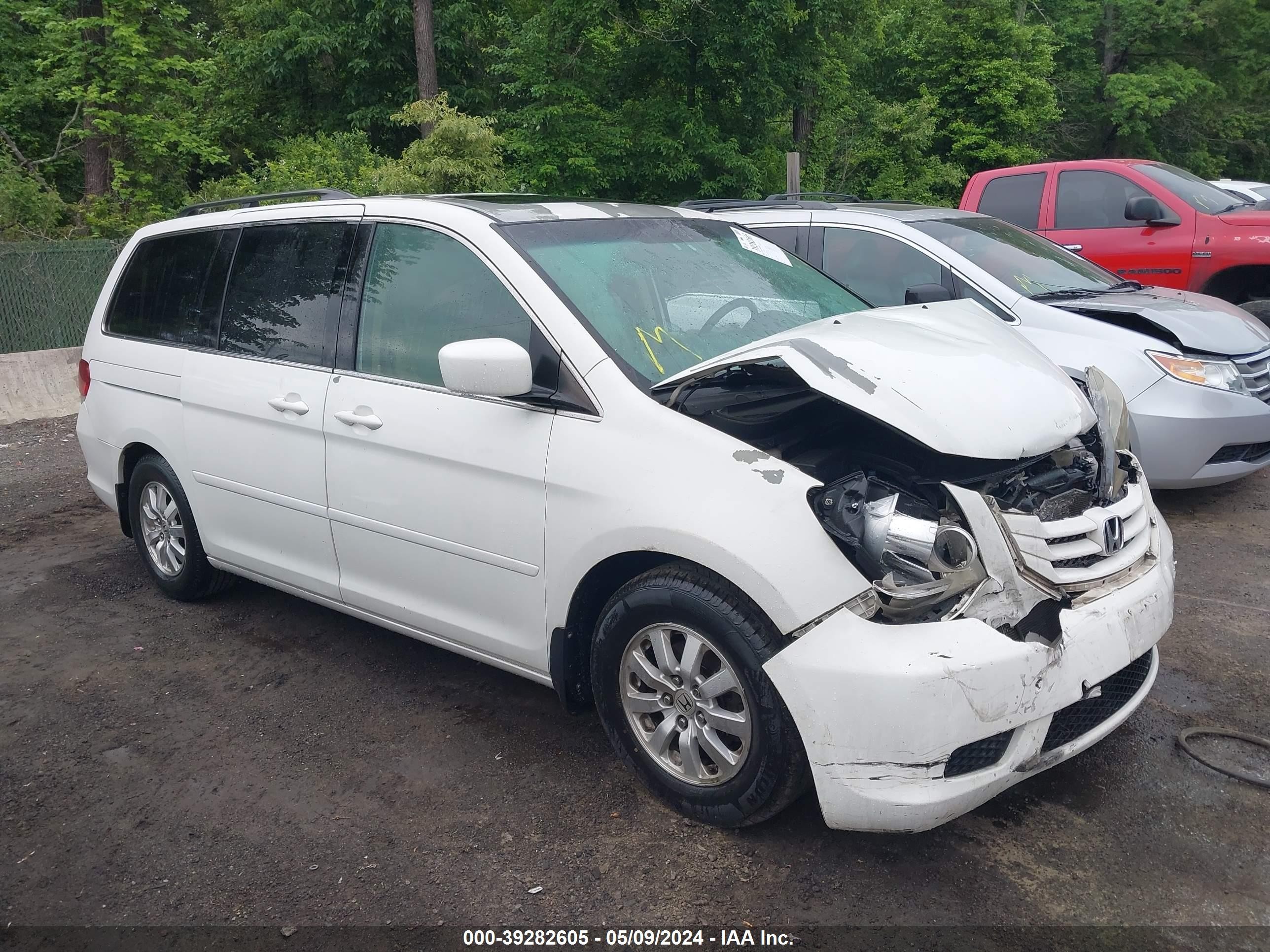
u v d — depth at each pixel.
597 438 3.11
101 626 4.89
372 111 21.00
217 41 23.11
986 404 2.92
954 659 2.59
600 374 3.17
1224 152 35.50
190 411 4.57
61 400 10.28
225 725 3.88
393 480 3.68
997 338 3.44
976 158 23.61
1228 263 8.30
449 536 3.53
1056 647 2.73
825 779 2.67
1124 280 7.05
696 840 3.03
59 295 12.41
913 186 22.33
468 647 3.65
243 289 4.45
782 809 2.89
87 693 4.18
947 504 2.78
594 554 3.08
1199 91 31.31
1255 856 2.89
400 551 3.74
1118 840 2.98
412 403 3.62
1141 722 3.66
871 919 2.68
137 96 17.52
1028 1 28.58
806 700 2.67
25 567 5.79
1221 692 3.87
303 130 22.62
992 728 2.62
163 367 4.74
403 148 22.11
